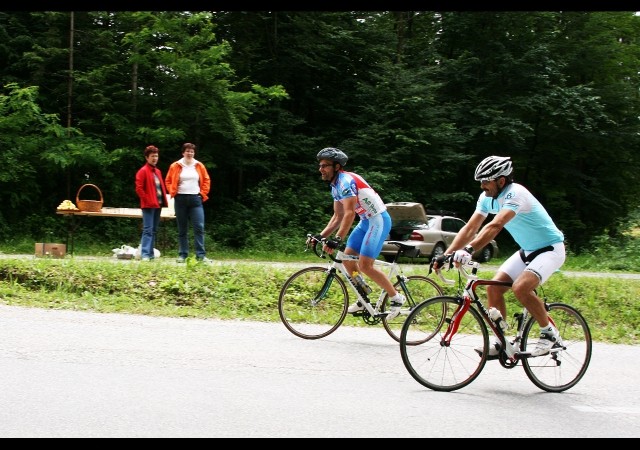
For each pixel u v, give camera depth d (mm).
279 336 6852
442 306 5344
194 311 8055
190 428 3973
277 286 9133
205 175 11078
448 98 25125
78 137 18562
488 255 19641
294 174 21859
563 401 5113
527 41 26547
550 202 27375
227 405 4430
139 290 8672
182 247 11023
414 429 4176
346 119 23031
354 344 6715
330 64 23562
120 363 5348
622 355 7164
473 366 5375
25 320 6797
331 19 23219
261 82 23016
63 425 3926
